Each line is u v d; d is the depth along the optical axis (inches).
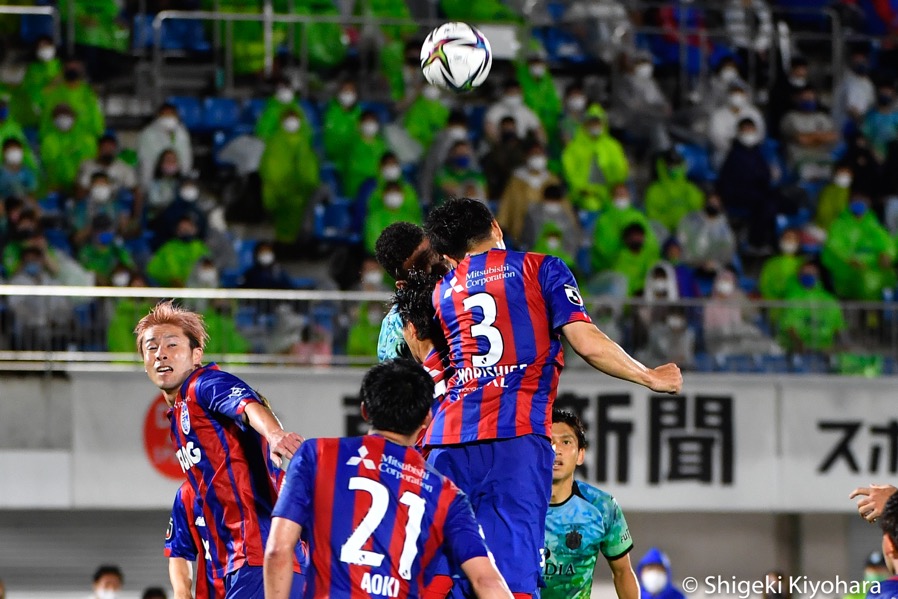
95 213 1825.8
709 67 2230.6
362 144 1968.5
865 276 1893.5
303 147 1936.5
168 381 737.6
